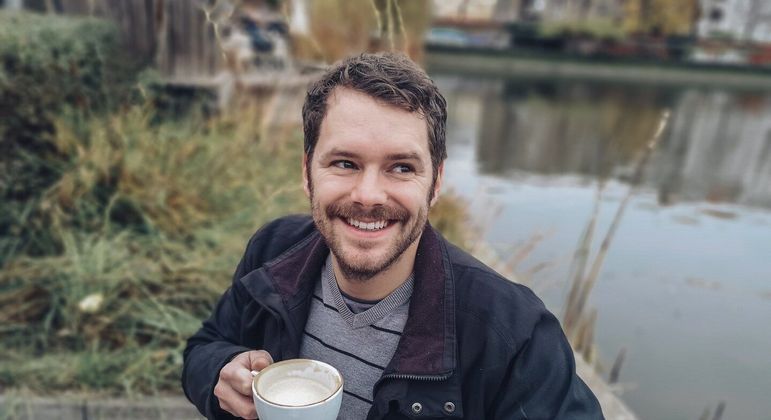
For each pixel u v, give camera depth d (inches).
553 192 286.7
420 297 39.7
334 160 36.5
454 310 39.9
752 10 1235.2
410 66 37.8
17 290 94.2
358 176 36.4
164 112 148.6
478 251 141.0
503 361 38.4
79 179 109.8
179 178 116.8
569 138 459.8
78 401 78.5
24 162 110.7
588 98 768.9
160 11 140.2
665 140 489.7
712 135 534.9
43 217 107.9
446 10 1242.0
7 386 80.8
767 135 548.7
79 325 90.5
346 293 41.5
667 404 118.9
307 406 33.6
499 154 378.3
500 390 39.3
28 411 77.3
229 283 98.4
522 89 828.6
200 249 104.4
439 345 38.9
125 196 109.7
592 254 198.7
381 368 41.1
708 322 155.0
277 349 44.5
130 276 93.9
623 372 130.3
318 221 38.3
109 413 78.7
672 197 294.0
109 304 93.5
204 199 117.8
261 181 125.7
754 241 226.2
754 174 364.5
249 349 47.5
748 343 145.5
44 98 113.5
